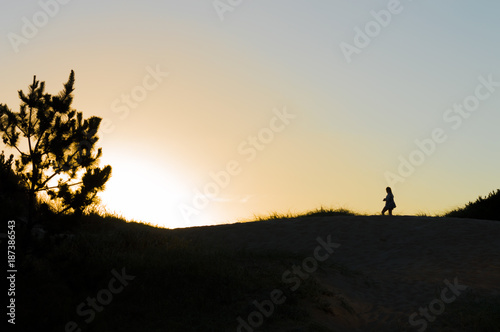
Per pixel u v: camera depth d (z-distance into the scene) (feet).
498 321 32.96
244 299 34.35
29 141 40.93
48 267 36.68
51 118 40.63
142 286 34.63
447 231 59.62
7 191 38.09
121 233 49.19
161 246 46.73
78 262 37.60
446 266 47.60
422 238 57.98
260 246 60.44
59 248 40.52
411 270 47.19
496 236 56.24
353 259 53.16
